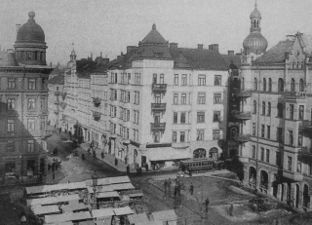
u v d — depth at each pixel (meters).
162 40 73.31
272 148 57.78
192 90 74.38
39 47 63.50
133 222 39.97
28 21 63.81
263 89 60.59
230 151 77.25
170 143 73.00
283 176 54.28
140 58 70.75
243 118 62.19
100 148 91.50
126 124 77.00
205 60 78.38
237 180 65.44
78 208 42.84
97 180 52.31
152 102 71.38
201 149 76.12
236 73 78.00
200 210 49.91
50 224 38.47
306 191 51.88
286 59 55.25
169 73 72.06
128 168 68.12
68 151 86.00
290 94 54.38
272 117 58.12
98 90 92.25
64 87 123.88
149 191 57.53
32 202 44.22
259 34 65.94
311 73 51.12
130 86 75.38
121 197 49.75
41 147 63.69
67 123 119.94
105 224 40.47
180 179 64.94
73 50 73.69
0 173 60.81
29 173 63.03
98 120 93.00
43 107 63.56
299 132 52.38
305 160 51.31
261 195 57.53
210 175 68.38
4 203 50.12
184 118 74.25
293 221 46.41
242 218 47.41
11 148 61.62
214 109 76.81
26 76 61.81
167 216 41.75
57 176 64.31
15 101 61.34
